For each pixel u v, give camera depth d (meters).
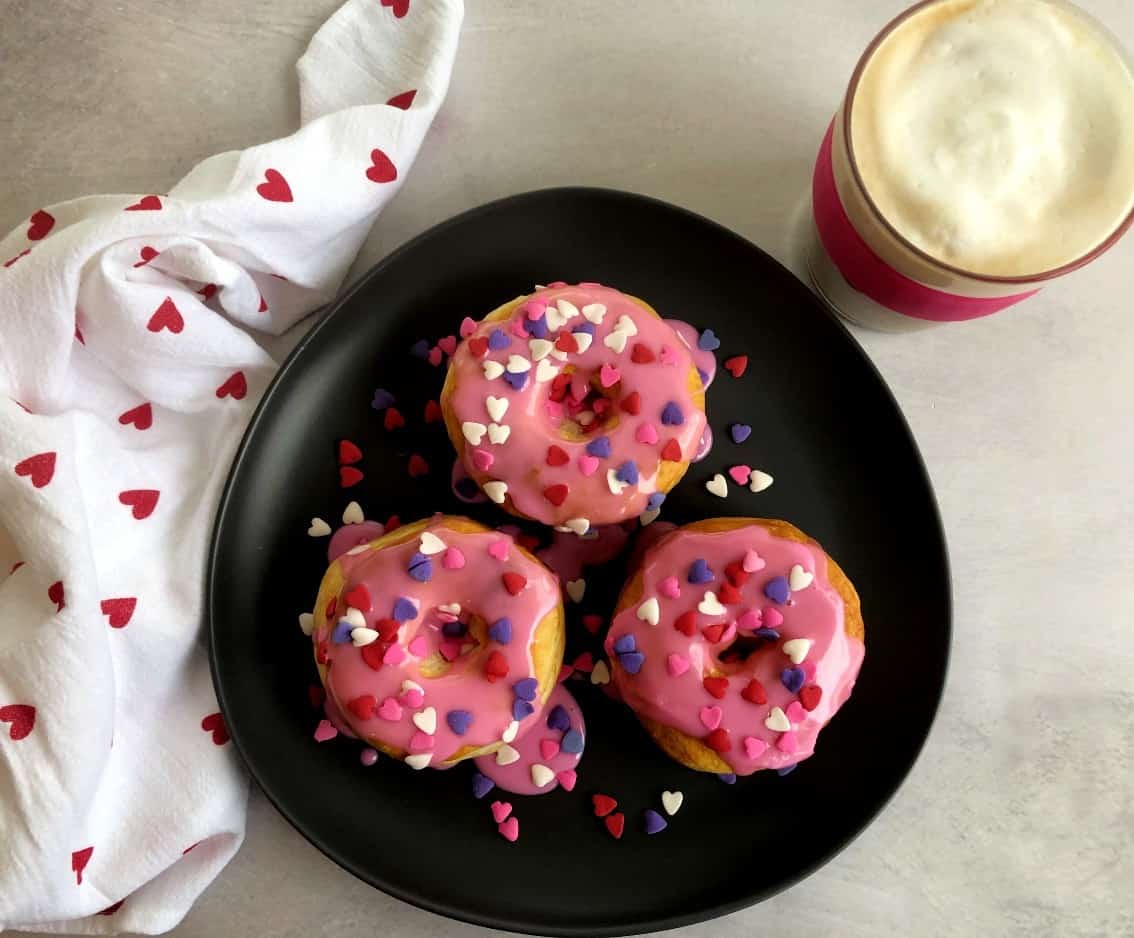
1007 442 0.33
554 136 0.34
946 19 0.27
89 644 0.28
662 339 0.29
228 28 0.34
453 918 0.29
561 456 0.28
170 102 0.34
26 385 0.30
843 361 0.32
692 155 0.34
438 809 0.31
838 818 0.31
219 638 0.30
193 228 0.29
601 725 0.31
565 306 0.29
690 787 0.31
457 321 0.32
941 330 0.34
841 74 0.34
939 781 0.33
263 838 0.32
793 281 0.31
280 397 0.31
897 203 0.26
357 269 0.34
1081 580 0.33
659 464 0.29
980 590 0.33
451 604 0.28
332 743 0.30
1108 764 0.33
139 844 0.29
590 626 0.31
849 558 0.32
